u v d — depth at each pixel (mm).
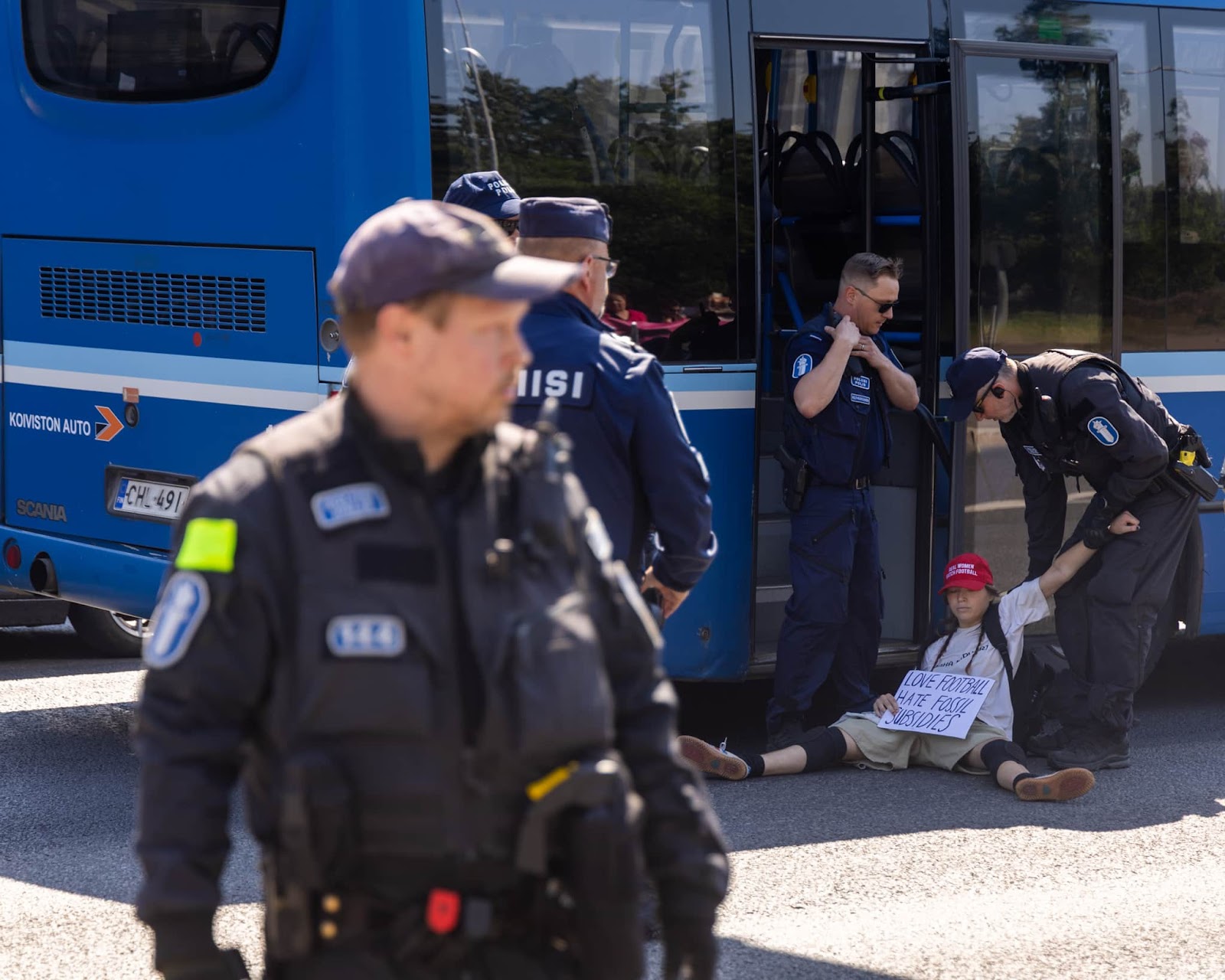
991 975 11031
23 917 11883
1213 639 24000
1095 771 16516
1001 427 16578
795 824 14516
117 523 17094
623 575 5695
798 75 19469
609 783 5180
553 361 10062
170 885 4996
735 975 10930
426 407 5180
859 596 16781
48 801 14961
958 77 17250
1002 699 16391
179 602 5051
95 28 16750
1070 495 17969
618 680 5629
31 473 17938
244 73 15586
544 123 15469
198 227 16047
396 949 5180
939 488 17750
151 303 16578
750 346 16578
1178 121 18891
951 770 16375
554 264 5199
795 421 16188
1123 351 18672
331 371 15141
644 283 16078
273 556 5066
